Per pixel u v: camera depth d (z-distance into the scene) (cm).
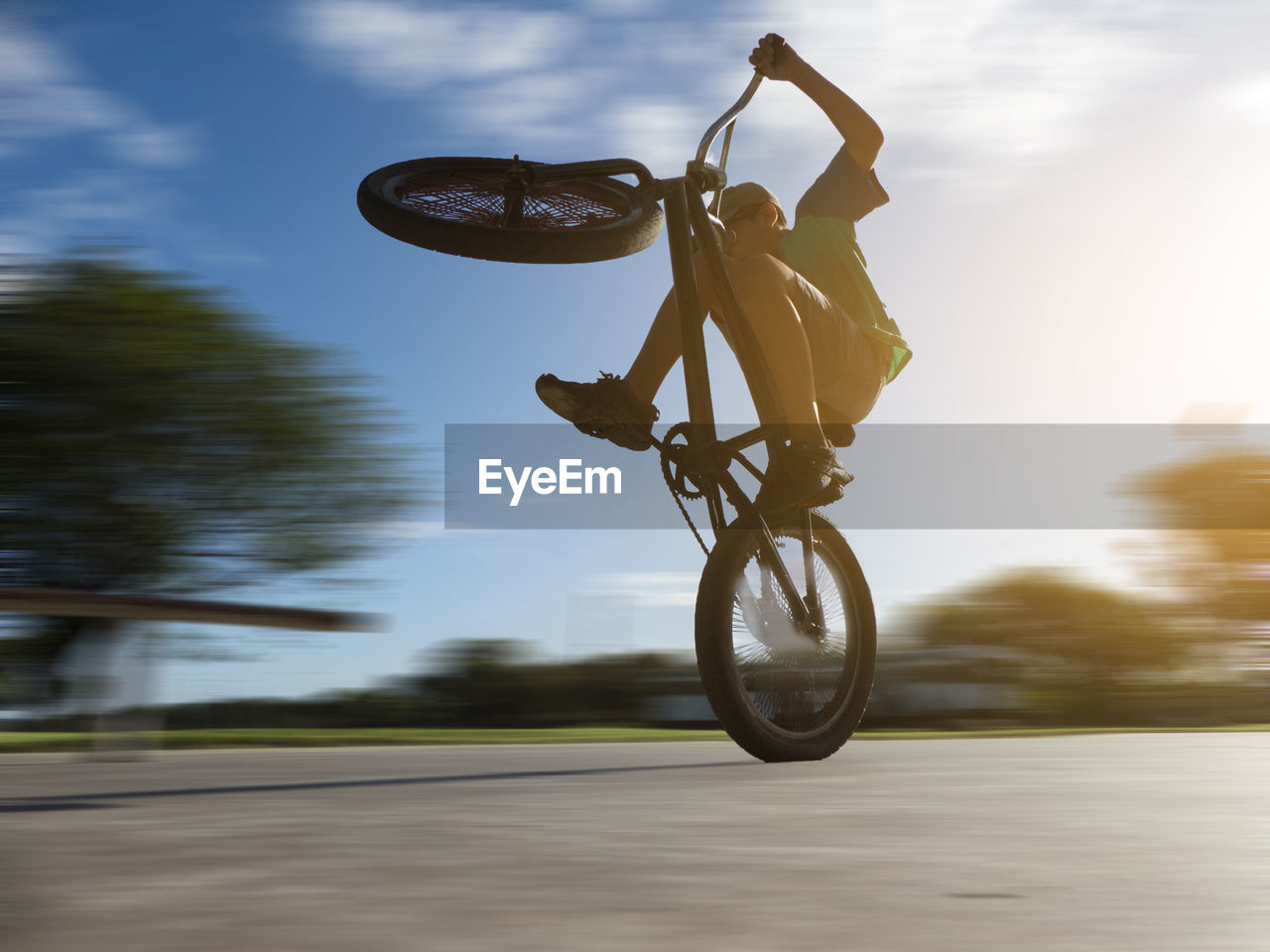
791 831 126
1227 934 73
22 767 230
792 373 266
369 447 1616
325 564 1566
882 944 70
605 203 310
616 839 119
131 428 1477
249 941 69
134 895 84
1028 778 200
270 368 1555
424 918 77
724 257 272
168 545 1499
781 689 268
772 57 288
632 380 279
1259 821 136
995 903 83
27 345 1427
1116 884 92
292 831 123
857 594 289
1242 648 992
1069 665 980
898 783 191
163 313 1516
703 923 76
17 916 76
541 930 73
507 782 193
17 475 1441
